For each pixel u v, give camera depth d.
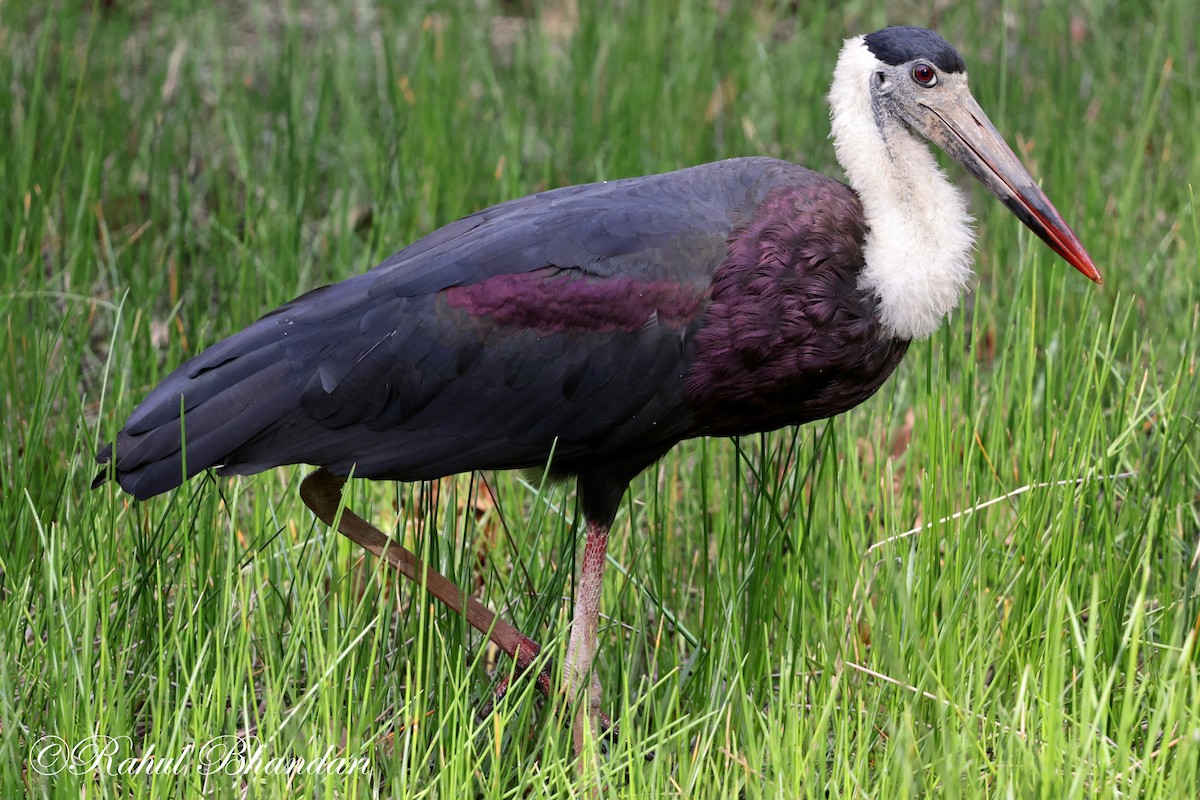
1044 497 7.48
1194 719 5.91
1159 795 5.90
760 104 13.73
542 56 14.51
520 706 7.19
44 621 7.11
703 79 13.81
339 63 14.16
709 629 7.51
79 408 8.48
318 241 11.49
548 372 7.17
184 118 12.78
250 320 10.20
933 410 7.52
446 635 7.44
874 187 7.60
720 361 7.18
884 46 7.78
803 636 7.10
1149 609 7.54
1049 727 6.01
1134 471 8.27
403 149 12.12
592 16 14.43
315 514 7.57
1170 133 11.91
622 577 8.08
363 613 7.49
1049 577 7.26
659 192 7.36
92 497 7.66
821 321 7.23
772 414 7.52
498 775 6.30
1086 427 7.93
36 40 14.57
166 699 6.50
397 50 15.12
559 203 7.38
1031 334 7.95
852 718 6.96
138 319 9.64
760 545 7.36
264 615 7.16
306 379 7.08
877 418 9.16
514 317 7.12
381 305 7.14
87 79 13.27
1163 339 9.02
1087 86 14.15
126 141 12.72
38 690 6.83
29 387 9.21
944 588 7.16
